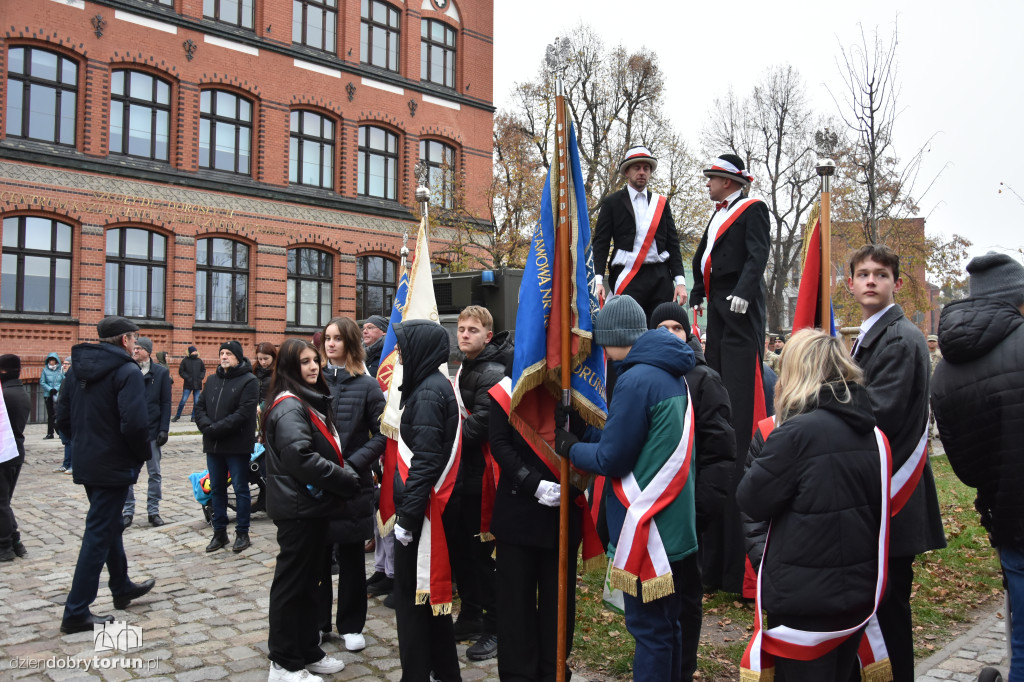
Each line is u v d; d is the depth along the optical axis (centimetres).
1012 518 348
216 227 2267
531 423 393
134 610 582
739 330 579
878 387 363
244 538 760
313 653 459
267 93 2386
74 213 2006
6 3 1909
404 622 404
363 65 2625
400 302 670
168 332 2183
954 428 368
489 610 507
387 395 639
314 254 2516
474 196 2886
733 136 3766
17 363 766
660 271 623
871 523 289
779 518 297
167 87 2211
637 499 351
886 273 388
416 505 396
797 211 3712
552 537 388
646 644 357
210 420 750
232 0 2342
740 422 572
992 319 354
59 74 2017
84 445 536
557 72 391
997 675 372
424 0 2798
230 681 452
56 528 872
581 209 395
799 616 287
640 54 3125
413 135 2730
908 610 375
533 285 387
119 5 2081
